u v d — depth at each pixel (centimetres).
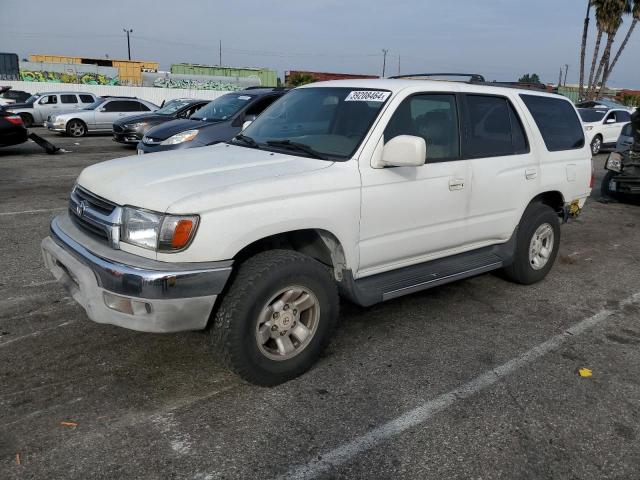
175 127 1005
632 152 995
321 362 385
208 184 323
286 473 274
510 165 485
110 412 317
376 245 390
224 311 322
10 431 297
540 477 279
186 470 273
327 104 430
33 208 805
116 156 1473
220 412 321
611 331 457
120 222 316
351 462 284
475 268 468
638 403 349
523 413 333
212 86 4128
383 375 371
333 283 360
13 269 540
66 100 2383
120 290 302
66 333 411
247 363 330
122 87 3572
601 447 304
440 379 368
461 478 276
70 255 333
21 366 363
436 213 425
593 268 636
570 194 560
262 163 365
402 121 400
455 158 438
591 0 3431
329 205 352
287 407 329
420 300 508
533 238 534
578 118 583
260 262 330
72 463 274
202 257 308
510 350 415
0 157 1405
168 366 370
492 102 482
